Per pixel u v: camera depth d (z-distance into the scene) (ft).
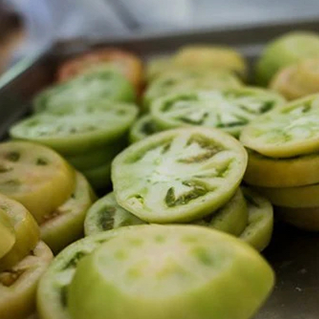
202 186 1.14
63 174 1.27
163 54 2.20
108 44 2.21
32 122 1.56
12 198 1.16
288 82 1.61
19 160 1.31
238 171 1.14
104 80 1.86
